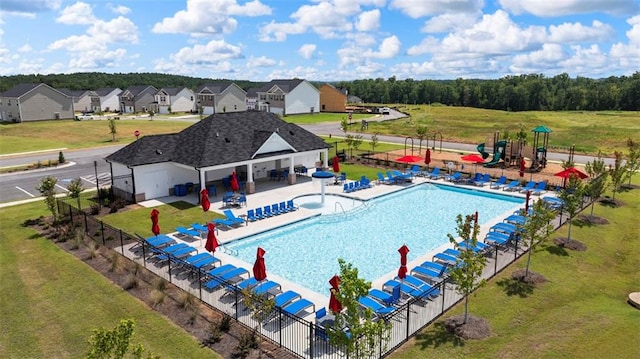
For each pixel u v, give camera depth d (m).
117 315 16.33
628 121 91.88
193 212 29.34
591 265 20.62
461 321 15.56
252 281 18.23
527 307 16.62
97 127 86.31
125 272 19.97
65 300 17.53
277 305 16.36
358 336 11.73
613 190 32.50
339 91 127.38
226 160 32.56
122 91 148.12
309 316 16.34
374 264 21.98
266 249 23.98
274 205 29.44
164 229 26.02
